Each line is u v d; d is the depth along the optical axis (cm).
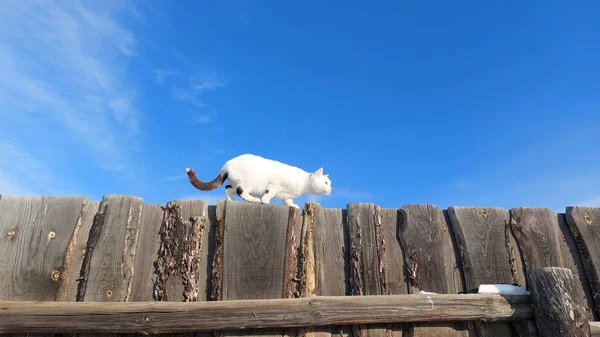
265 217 277
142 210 270
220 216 272
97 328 225
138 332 229
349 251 282
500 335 268
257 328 242
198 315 233
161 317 230
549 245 301
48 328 222
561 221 315
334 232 287
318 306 244
